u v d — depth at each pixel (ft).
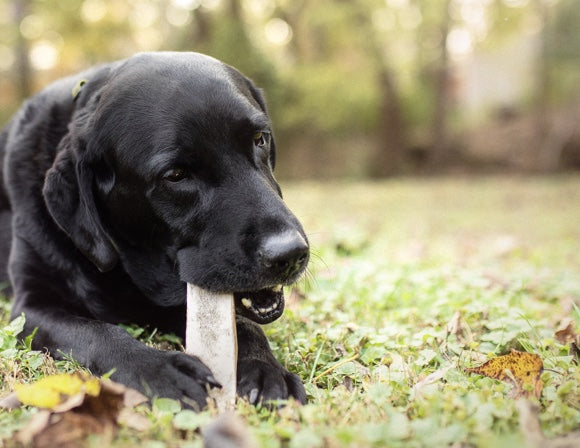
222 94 2.36
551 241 6.42
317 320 2.85
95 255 2.42
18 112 3.08
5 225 3.06
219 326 2.10
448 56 18.06
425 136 19.30
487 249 5.45
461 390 2.02
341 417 1.86
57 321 2.41
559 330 2.57
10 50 18.98
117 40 19.42
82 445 1.70
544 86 19.34
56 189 2.44
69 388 1.84
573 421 1.80
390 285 3.40
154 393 2.00
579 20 18.90
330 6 16.88
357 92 18.16
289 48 19.70
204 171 2.30
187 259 2.32
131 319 2.59
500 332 2.51
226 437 1.58
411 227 7.49
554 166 18.11
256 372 2.06
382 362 2.30
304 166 19.27
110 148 2.39
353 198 11.26
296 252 2.18
